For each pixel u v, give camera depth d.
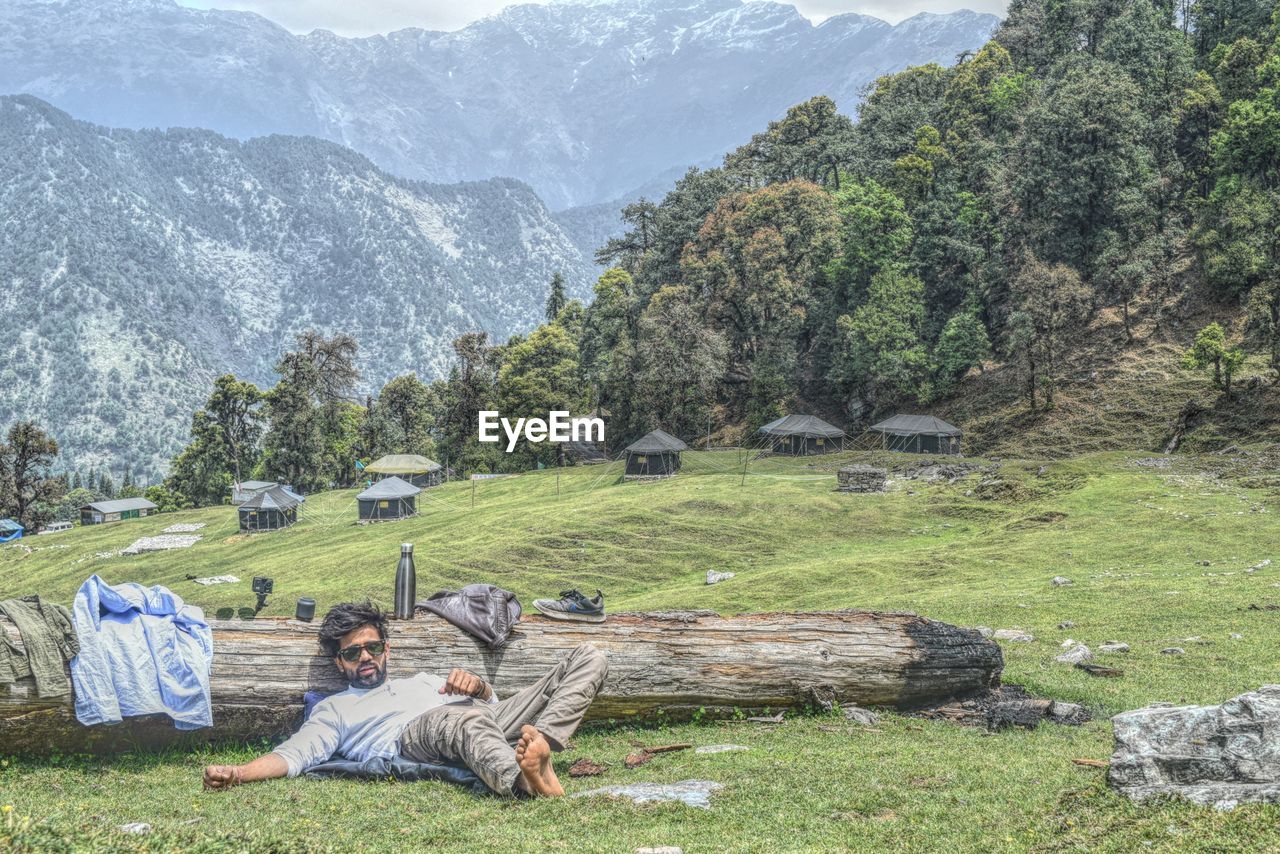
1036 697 14.46
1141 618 26.17
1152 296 113.69
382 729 10.09
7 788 9.08
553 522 72.81
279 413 162.75
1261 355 96.94
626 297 148.00
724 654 12.87
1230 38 151.38
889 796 8.94
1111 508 59.47
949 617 30.17
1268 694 8.52
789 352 127.75
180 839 6.68
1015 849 7.28
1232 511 53.97
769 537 66.56
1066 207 118.62
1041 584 37.44
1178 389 99.25
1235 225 106.69
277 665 11.03
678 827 7.96
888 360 119.06
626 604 47.94
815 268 138.50
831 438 110.94
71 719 10.29
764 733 12.20
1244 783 7.93
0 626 10.13
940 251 130.38
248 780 9.48
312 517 110.62
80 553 107.50
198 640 10.95
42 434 166.25
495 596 12.01
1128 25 144.38
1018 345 109.50
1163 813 7.66
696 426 129.62
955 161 141.25
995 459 90.00
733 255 137.38
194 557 94.12
